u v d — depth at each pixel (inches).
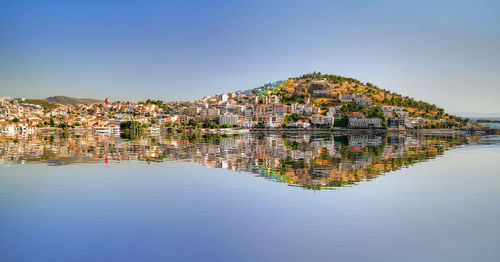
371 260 977.5
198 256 992.2
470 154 3816.4
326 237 1138.0
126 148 4446.4
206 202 1545.3
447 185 1952.5
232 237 1132.5
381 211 1423.5
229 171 2426.2
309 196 1659.7
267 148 4630.9
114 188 1833.2
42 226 1235.2
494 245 1085.1
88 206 1483.8
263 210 1424.7
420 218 1337.4
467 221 1305.4
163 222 1274.6
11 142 5654.5
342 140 7126.0
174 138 7485.2
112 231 1184.2
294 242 1094.4
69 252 1020.5
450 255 1016.2
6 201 1567.4
